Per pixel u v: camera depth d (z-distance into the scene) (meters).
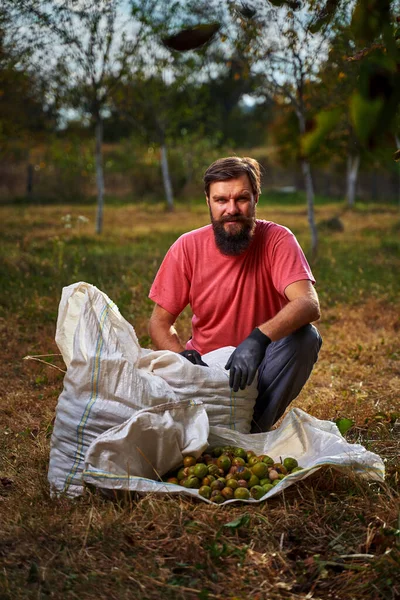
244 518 2.65
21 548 2.58
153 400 3.10
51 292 8.38
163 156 24.73
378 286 9.12
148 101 21.91
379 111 1.17
